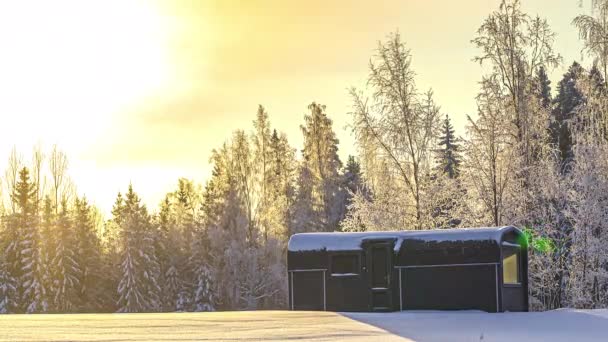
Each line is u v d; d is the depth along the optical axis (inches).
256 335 556.7
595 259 1485.0
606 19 1551.4
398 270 1099.3
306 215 2859.3
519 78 1608.0
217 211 3137.3
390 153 1696.6
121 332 573.9
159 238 3417.8
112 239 3715.6
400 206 1670.8
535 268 1529.3
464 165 1620.3
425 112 1712.6
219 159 3107.8
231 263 2940.5
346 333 592.7
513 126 1598.2
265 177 3026.6
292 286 1157.1
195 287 3225.9
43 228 3112.7
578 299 1481.3
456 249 1073.5
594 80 1545.3
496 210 1578.5
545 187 1534.2
